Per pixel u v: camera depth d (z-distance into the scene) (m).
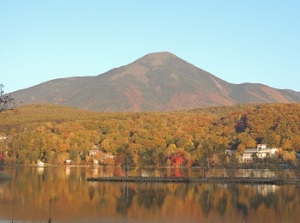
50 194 154.75
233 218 116.94
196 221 112.62
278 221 113.44
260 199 149.50
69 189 171.50
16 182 192.38
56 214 117.69
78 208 127.62
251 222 112.12
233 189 178.12
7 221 107.31
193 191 170.75
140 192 166.25
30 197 146.12
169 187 184.00
